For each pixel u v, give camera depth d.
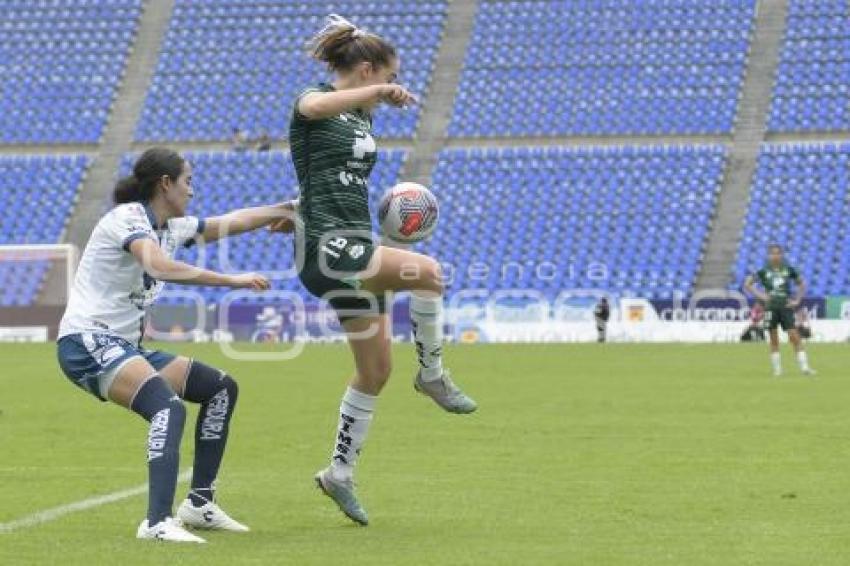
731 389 65.12
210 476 25.77
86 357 24.45
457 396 27.36
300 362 87.62
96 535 25.03
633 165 139.25
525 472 35.31
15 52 156.75
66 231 140.38
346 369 80.69
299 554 22.83
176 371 25.42
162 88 153.25
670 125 142.50
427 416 51.53
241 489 32.38
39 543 23.98
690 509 28.47
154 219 25.17
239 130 146.50
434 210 27.67
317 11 157.62
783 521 26.69
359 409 26.47
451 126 146.12
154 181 25.11
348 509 26.44
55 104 152.50
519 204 137.88
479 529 25.95
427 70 150.75
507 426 47.81
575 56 149.75
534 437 44.19
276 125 150.12
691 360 89.06
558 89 147.38
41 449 41.56
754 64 145.75
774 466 36.12
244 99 152.25
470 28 154.00
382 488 32.25
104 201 143.00
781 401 58.19
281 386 67.75
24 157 147.25
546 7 154.25
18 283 133.50
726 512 28.00
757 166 136.38
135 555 22.56
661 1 152.12
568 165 140.50
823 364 84.88
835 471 34.94
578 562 22.03
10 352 99.25
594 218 135.50
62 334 24.77
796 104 141.12
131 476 34.91
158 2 161.50
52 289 133.12
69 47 156.88
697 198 135.12
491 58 151.00
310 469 36.59
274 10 158.25
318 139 25.36
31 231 140.38
